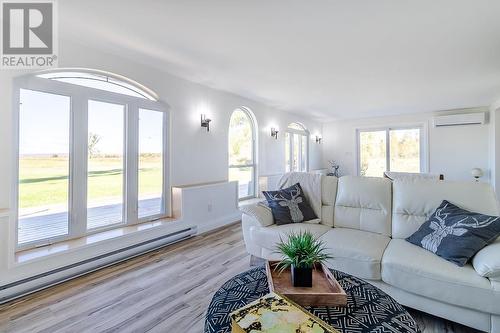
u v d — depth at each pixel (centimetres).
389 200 244
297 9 199
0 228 205
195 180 396
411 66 319
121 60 295
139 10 203
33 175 245
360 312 119
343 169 751
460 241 170
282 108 582
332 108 584
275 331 95
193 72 347
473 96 473
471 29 228
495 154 518
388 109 594
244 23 221
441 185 223
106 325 175
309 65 318
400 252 187
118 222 310
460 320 158
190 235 360
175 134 364
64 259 239
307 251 136
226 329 109
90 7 200
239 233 382
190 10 202
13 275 211
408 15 206
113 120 305
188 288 224
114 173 307
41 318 183
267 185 545
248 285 143
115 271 256
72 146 269
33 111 244
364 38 246
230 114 456
